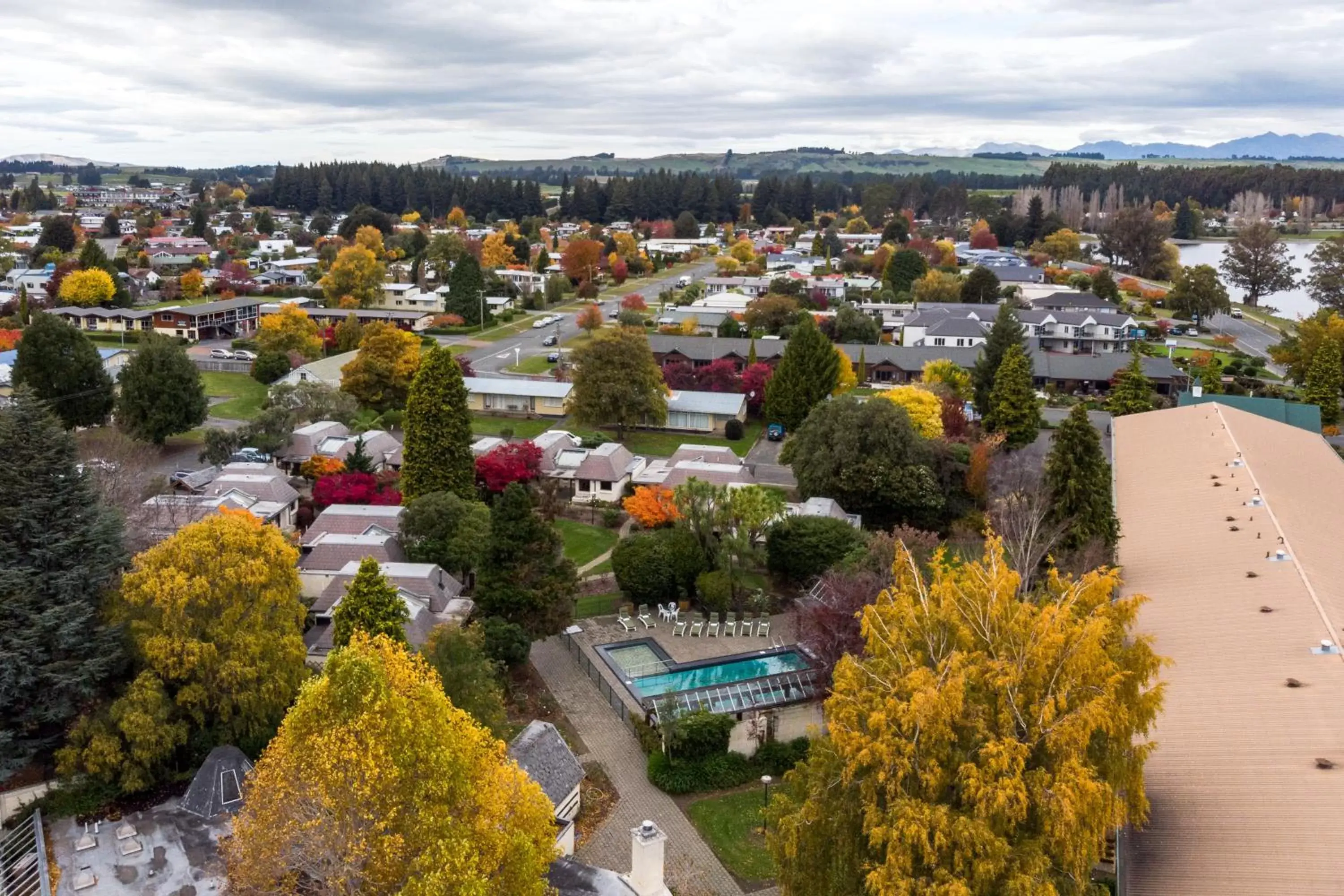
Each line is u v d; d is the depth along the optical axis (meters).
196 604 49.06
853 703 35.88
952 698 32.38
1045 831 31.52
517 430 124.19
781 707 56.34
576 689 61.81
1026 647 35.41
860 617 50.47
